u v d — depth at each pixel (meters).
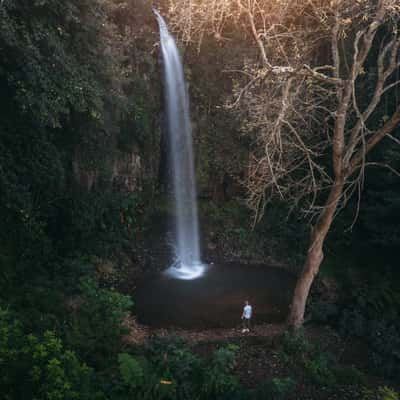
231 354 8.41
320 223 9.95
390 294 13.38
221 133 19.98
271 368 9.42
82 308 10.09
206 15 9.46
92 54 12.37
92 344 8.55
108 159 15.43
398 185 14.83
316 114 13.41
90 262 13.94
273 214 19.59
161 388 7.30
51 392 5.13
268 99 9.06
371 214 14.99
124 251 15.88
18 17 9.73
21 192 11.07
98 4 12.10
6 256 10.95
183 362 8.16
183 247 17.66
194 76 19.73
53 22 10.62
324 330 11.88
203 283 15.03
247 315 11.38
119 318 10.05
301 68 8.45
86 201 14.02
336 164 9.37
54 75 10.15
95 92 11.41
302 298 10.77
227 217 19.77
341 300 13.62
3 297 9.49
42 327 8.34
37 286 10.85
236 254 18.05
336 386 9.08
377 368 10.16
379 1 8.55
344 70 16.64
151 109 17.84
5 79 10.50
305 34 11.21
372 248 16.55
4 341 5.73
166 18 19.02
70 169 13.70
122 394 7.09
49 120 10.23
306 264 10.48
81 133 13.21
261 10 9.58
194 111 19.89
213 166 20.20
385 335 11.32
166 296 13.55
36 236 12.11
